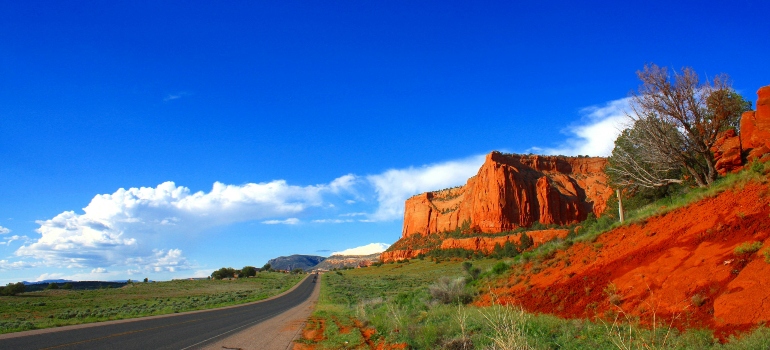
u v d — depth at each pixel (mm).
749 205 11516
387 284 68125
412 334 11516
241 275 134500
